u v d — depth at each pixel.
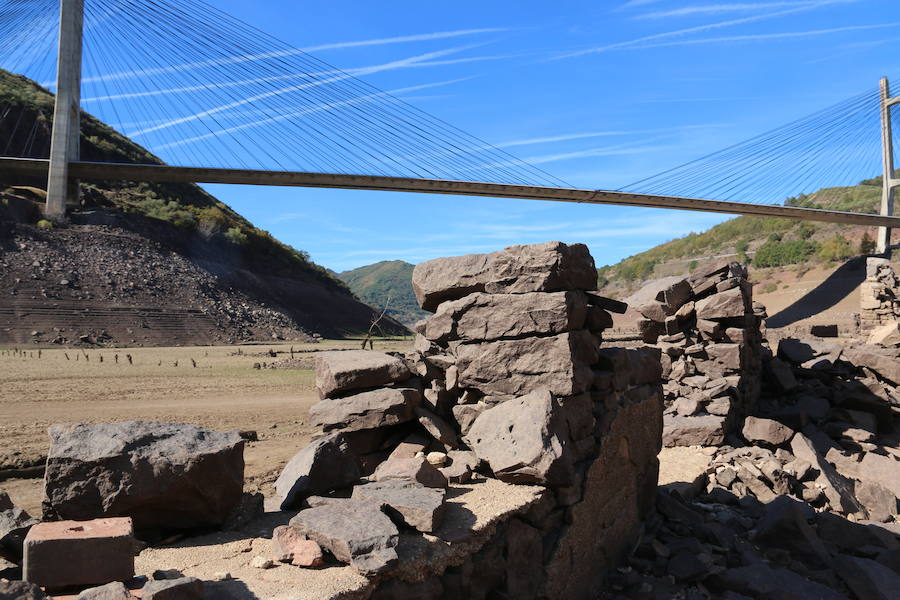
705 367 13.34
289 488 5.56
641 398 7.99
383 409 6.73
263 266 116.25
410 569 4.17
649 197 77.75
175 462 4.42
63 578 3.36
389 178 75.19
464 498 5.41
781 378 15.35
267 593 3.61
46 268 75.38
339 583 3.76
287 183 76.19
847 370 16.58
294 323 94.75
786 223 133.38
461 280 7.19
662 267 133.88
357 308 121.81
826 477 9.90
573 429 6.24
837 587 6.61
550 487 5.81
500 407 6.24
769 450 11.24
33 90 120.75
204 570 3.96
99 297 73.94
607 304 7.11
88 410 19.12
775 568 6.71
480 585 4.88
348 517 4.38
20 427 15.63
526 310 6.56
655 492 8.29
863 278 79.00
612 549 6.92
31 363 35.78
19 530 4.02
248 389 26.45
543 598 5.55
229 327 80.38
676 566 6.74
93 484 4.25
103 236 89.19
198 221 113.44
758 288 91.38
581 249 6.92
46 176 103.75
